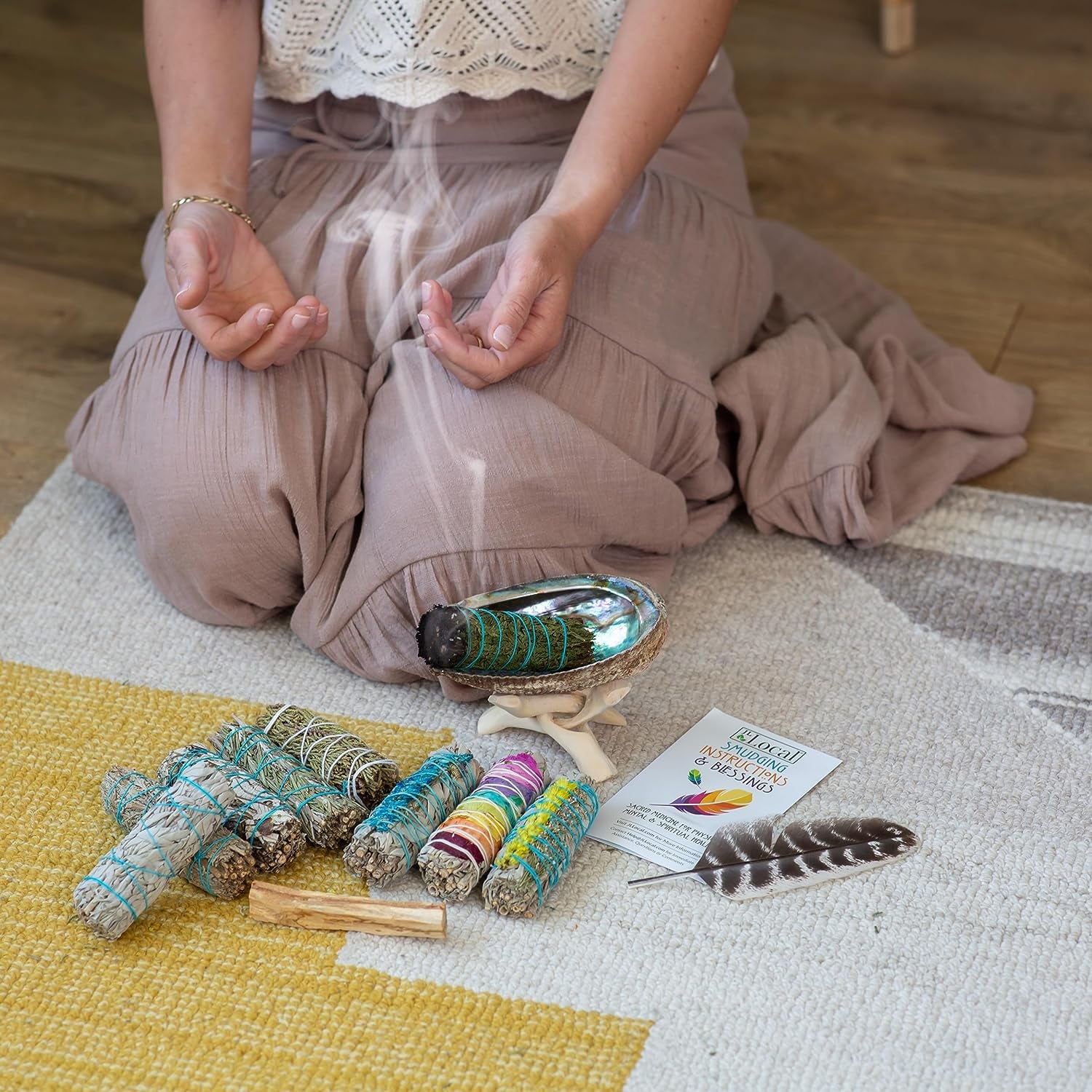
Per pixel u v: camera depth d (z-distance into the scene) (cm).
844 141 222
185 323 129
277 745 122
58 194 208
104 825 119
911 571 149
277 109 150
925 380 162
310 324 125
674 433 141
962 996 106
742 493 152
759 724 130
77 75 235
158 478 130
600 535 133
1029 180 212
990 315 187
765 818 119
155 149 219
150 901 109
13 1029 103
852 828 118
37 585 145
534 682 120
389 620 129
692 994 106
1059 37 244
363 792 118
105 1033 103
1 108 227
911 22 240
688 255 147
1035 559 150
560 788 116
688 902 113
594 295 137
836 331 175
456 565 126
